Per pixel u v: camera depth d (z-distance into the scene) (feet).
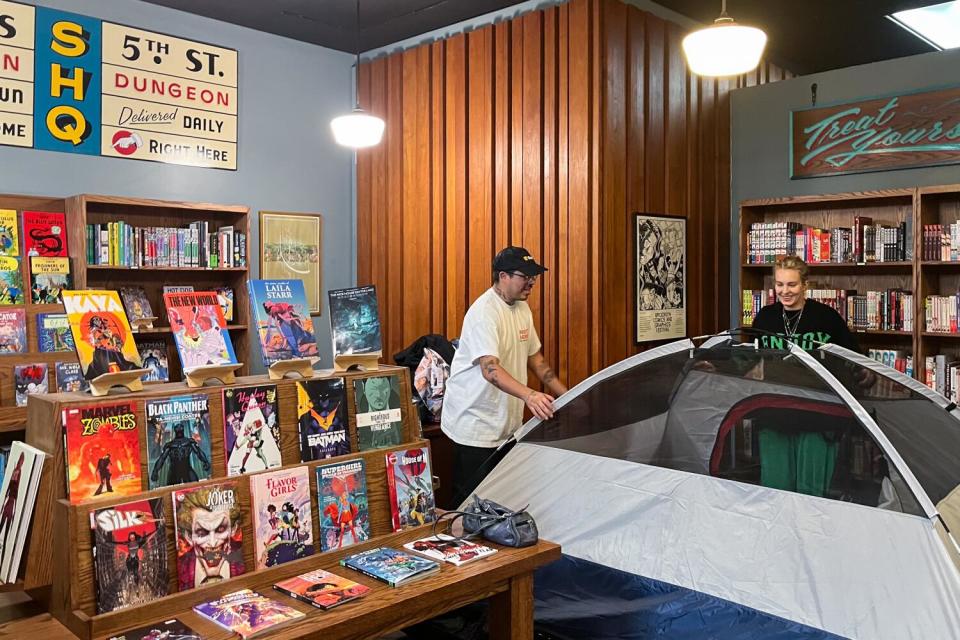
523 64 14.79
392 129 17.74
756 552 7.16
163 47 15.71
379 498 6.59
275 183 17.54
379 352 7.00
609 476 8.43
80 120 14.74
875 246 13.98
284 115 17.66
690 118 15.74
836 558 6.68
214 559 5.48
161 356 15.40
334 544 6.16
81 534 4.95
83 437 5.16
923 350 13.55
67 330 13.52
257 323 6.36
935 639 5.96
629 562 7.95
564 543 8.49
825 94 15.23
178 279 16.08
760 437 7.53
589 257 13.71
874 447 6.84
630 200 14.21
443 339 14.85
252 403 5.97
